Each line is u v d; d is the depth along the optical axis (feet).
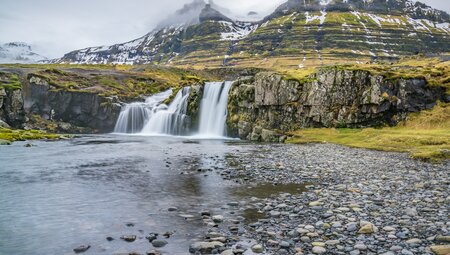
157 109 304.30
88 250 41.32
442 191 67.51
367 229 44.83
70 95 308.40
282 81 217.15
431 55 506.89
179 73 571.69
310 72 233.55
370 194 66.28
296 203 61.46
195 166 105.09
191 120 277.44
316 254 38.55
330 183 78.23
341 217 51.67
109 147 166.91
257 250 39.83
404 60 428.97
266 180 83.15
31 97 309.01
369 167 99.25
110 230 48.55
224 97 261.65
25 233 47.60
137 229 48.88
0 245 43.29
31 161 116.98
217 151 146.72
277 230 47.11
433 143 139.44
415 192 67.05
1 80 290.56
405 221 48.67
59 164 110.32
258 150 148.77
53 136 222.69
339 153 132.26
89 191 72.74
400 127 184.55
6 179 85.76
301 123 210.59
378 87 188.34
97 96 309.42
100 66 565.94
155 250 40.55
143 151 148.97
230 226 49.26
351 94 196.34
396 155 124.26
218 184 79.10
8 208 60.03
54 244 43.55
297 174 89.86
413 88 189.26
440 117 177.47
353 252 38.37
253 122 230.89
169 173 93.35
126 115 303.07
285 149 151.02
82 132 304.71
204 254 39.60
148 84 401.90
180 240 44.29
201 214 55.83
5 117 264.31
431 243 40.34
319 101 203.62
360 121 193.47
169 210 58.44
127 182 81.71
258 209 58.34
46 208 60.08
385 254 37.47
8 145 167.63
